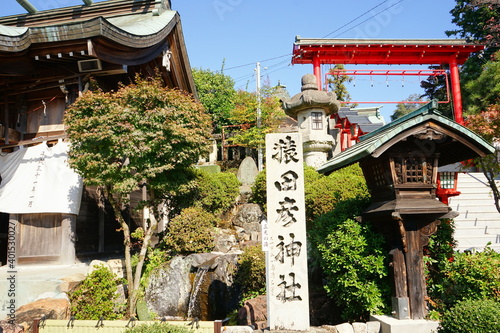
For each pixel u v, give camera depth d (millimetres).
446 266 6516
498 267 5973
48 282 8461
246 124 23141
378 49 21250
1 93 12078
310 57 21781
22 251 10609
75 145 9484
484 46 21500
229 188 14312
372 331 6039
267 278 6227
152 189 10711
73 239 10977
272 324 6113
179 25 14070
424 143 6312
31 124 12039
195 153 10570
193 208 11953
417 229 6309
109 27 9734
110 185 9719
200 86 29078
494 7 23984
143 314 8875
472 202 13469
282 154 6531
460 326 4969
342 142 22203
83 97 9227
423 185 6246
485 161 9344
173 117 9828
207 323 5648
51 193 10711
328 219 7355
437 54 22125
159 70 14367
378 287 6445
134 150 9086
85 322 5949
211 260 10156
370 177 7023
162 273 10148
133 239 15516
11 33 9641
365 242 6496
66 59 10648
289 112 17781
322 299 8141
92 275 8352
